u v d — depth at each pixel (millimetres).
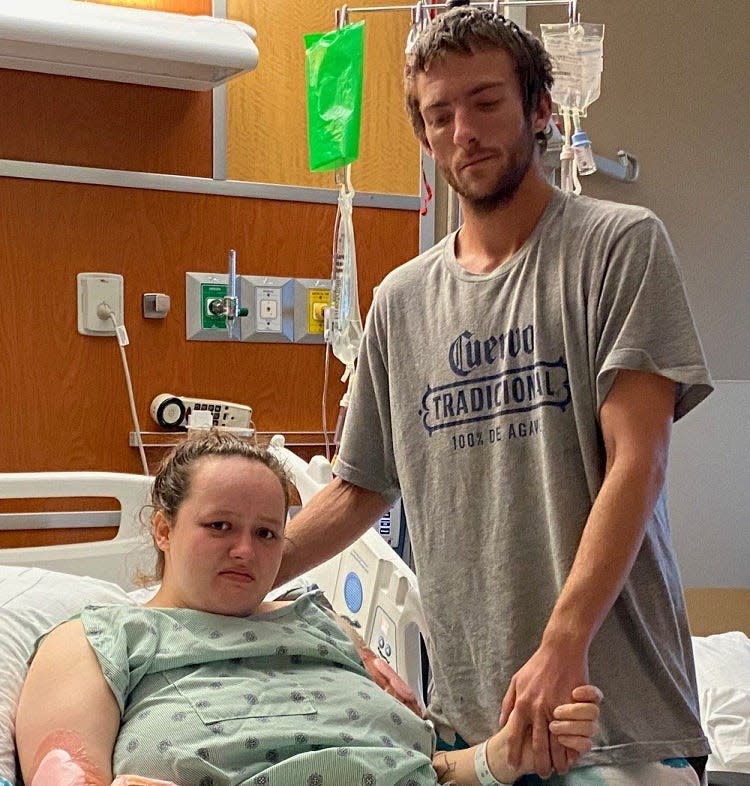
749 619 2645
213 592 1327
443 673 1397
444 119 1306
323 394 2254
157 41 1827
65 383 2033
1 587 1562
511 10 2420
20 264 1987
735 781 1564
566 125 1710
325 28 2238
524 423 1296
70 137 2020
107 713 1197
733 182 2783
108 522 2045
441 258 1442
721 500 2770
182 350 2131
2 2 1731
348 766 1180
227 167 2162
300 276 2242
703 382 1179
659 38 2668
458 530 1357
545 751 1104
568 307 1265
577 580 1147
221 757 1159
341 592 1785
